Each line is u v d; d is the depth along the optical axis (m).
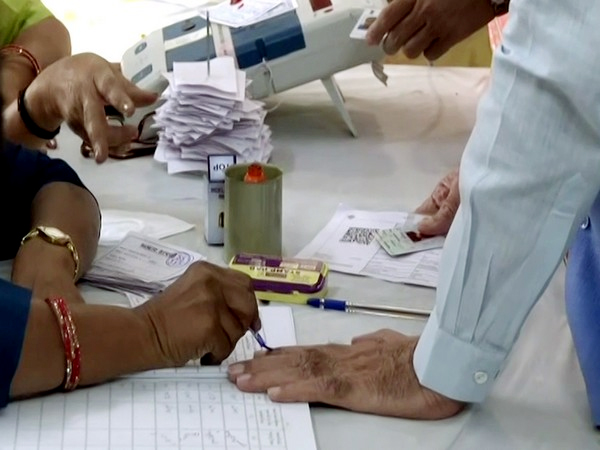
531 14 0.82
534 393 1.00
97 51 2.34
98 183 1.59
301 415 0.91
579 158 0.82
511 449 0.90
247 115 1.63
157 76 1.75
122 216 1.43
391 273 1.26
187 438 0.86
